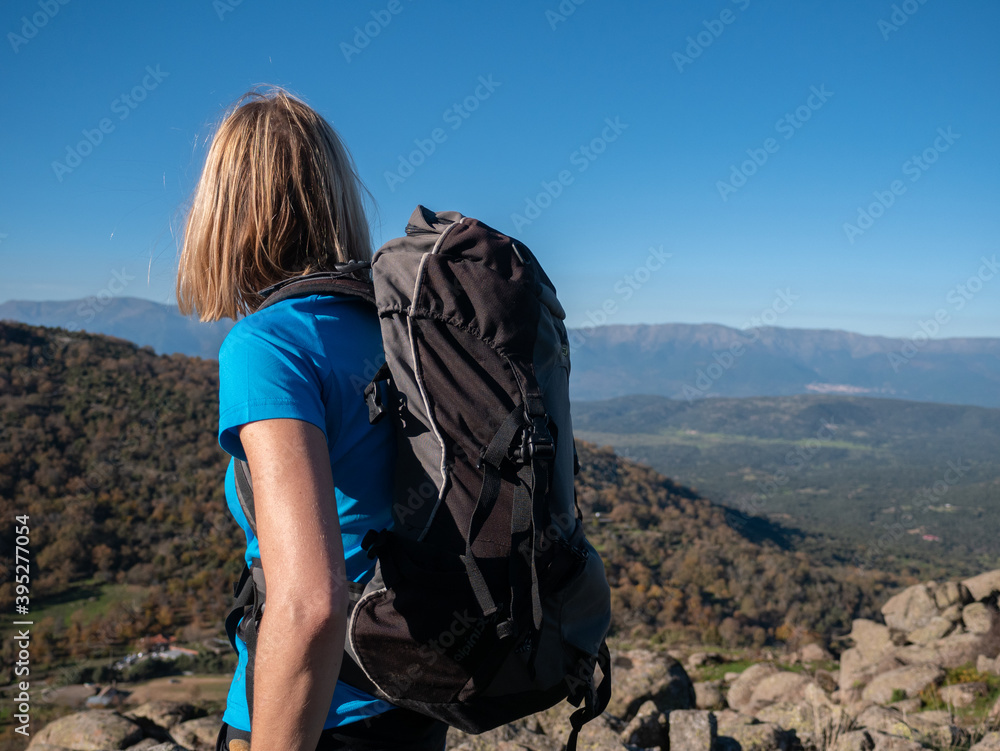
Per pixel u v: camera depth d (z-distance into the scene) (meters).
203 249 0.83
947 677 6.92
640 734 3.47
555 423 0.74
